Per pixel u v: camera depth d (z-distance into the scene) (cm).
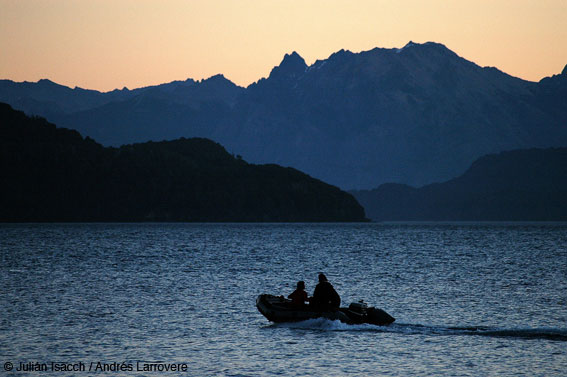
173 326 13125
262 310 13562
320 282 13450
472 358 10725
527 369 10081
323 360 10631
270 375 9806
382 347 11500
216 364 10375
